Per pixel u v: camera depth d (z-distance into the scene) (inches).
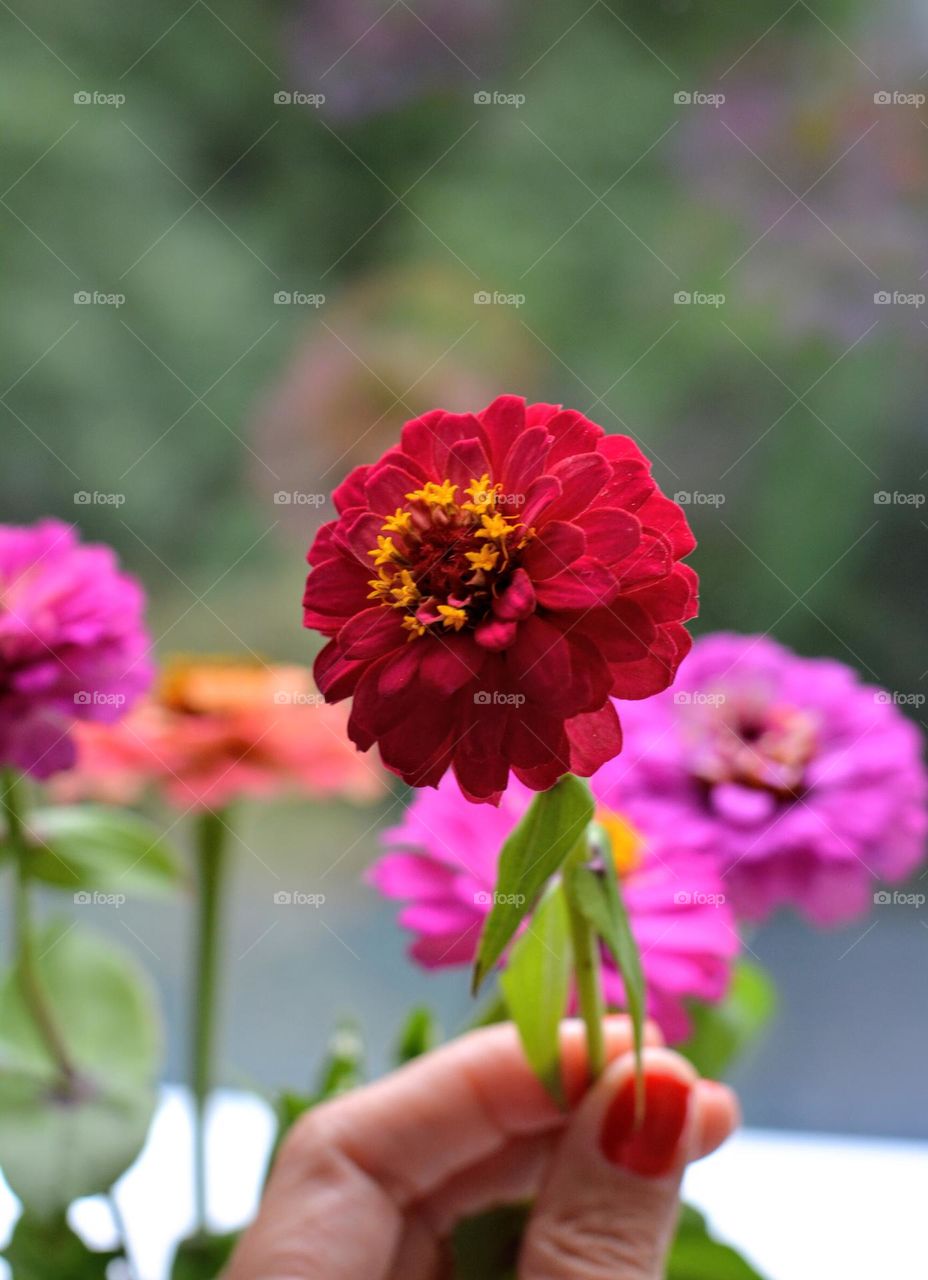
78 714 15.1
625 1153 14.9
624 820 16.1
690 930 15.4
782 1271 18.5
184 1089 20.5
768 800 16.3
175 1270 17.0
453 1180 16.2
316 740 17.1
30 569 15.4
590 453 13.1
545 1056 14.8
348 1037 17.3
